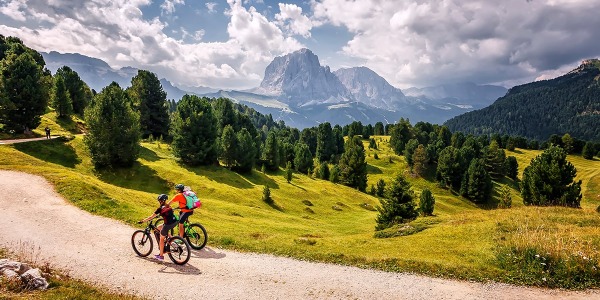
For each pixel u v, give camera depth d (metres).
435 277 14.81
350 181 104.25
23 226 18.91
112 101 65.25
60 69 107.06
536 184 40.69
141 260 15.27
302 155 117.31
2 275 11.63
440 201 106.50
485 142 195.12
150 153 81.88
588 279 14.30
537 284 14.15
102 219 21.05
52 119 91.56
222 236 18.77
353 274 14.93
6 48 118.06
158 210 14.91
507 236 20.62
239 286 13.23
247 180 77.50
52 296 10.65
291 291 13.04
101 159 62.09
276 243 18.64
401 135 173.12
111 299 11.18
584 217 24.56
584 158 167.00
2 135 68.06
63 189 26.14
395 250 19.56
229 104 113.56
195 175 70.25
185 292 12.49
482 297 13.05
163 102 110.31
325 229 45.69
